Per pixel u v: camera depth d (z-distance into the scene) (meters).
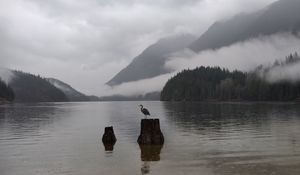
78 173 25.17
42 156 31.88
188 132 49.72
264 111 109.19
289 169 24.88
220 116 86.06
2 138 45.41
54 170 26.22
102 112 124.50
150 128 38.69
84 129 57.59
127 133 50.31
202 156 30.45
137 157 30.84
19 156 31.95
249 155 30.25
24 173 25.50
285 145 35.41
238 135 44.88
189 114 97.56
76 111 134.38
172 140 41.22
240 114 93.75
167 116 89.69
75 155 32.22
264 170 24.70
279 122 64.75
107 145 38.28
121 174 24.67
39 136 47.44
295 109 122.06
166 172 25.03
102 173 25.06
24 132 52.91
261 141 38.72
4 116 97.88
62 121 77.31
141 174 24.62
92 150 34.94
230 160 28.38
